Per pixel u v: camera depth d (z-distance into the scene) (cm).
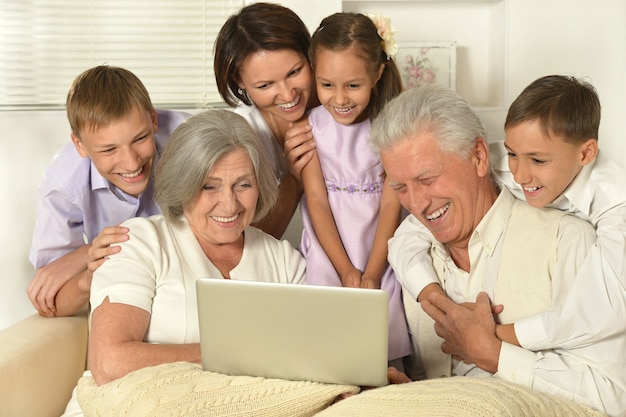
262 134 242
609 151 308
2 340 205
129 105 212
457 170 188
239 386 170
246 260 210
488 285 194
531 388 177
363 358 167
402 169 188
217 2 308
